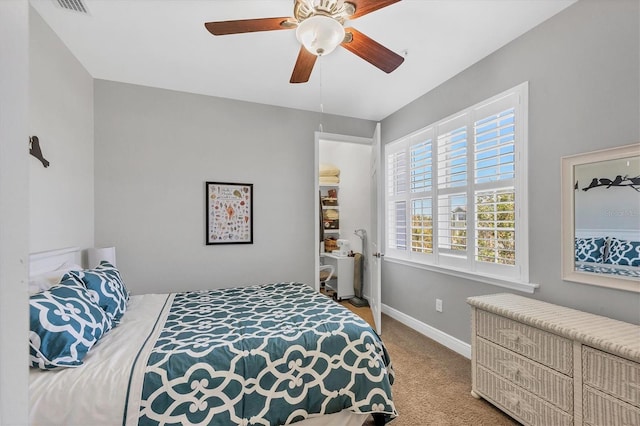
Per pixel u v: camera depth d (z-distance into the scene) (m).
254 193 3.28
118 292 1.94
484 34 2.14
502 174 2.30
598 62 1.72
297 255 3.46
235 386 1.37
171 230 2.95
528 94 2.11
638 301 1.56
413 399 2.01
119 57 2.39
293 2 1.80
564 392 1.50
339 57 2.40
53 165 2.05
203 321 1.85
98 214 2.71
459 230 2.70
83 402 1.17
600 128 1.71
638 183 1.56
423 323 3.13
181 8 1.85
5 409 0.33
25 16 0.37
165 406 1.25
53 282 1.73
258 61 2.47
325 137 3.60
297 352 1.53
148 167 2.88
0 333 0.33
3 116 0.34
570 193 1.86
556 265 1.93
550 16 1.95
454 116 2.72
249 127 3.27
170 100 2.96
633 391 1.25
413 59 2.46
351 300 4.27
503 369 1.83
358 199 4.48
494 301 1.98
